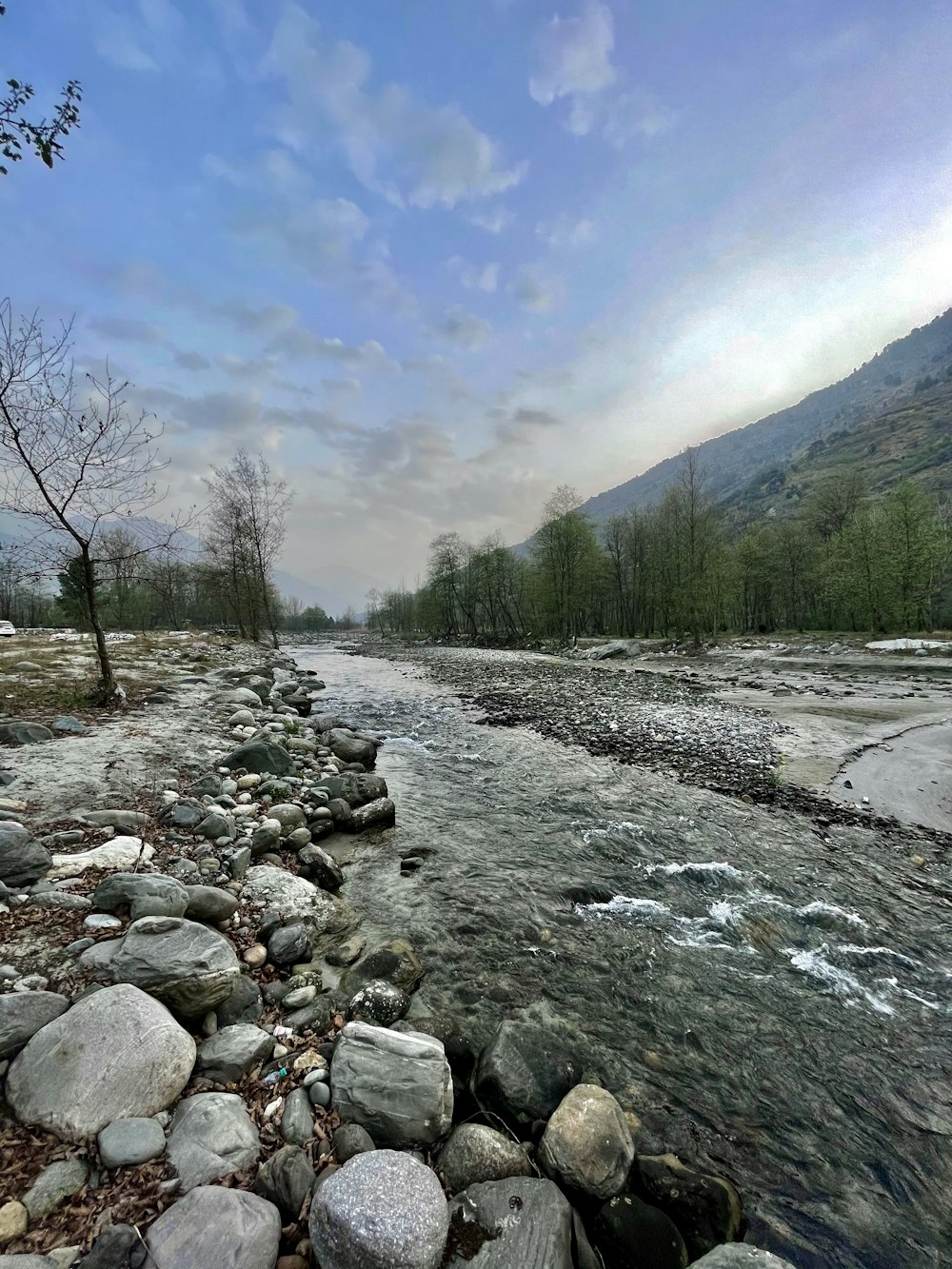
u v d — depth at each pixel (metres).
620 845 8.66
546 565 64.25
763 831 9.29
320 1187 2.84
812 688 25.06
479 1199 3.03
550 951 5.91
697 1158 3.65
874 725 17.14
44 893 4.96
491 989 5.23
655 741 15.35
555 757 13.74
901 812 10.25
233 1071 3.73
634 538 68.75
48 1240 2.51
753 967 5.80
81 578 13.33
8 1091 3.14
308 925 5.78
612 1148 3.41
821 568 54.41
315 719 16.72
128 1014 3.57
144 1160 2.96
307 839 7.98
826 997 5.38
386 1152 3.07
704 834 9.14
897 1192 3.53
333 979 5.10
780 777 12.20
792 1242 3.20
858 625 53.34
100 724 11.66
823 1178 3.59
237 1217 2.68
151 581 14.66
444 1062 3.84
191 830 7.16
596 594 76.81
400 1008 4.70
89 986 3.92
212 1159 3.02
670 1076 4.34
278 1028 4.29
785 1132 3.90
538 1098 3.90
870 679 27.56
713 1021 4.98
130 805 7.57
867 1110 4.12
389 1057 3.83
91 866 5.66
